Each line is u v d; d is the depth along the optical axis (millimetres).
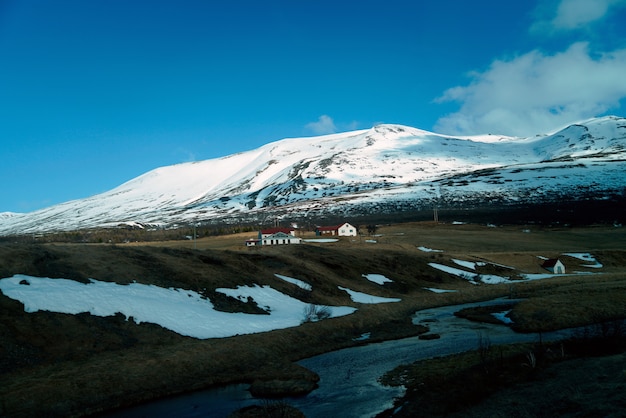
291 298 53781
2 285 35000
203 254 59188
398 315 54844
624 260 103125
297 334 41031
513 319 47344
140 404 26047
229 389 28547
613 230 141375
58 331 31875
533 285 74750
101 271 43875
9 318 31234
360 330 46375
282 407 24016
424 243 123500
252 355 34844
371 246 105312
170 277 48094
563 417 18109
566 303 48812
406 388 26578
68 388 25891
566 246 121500
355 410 23734
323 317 48219
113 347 32344
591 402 18859
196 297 45438
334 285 64125
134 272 46156
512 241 129375
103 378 27625
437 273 84125
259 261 66375
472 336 41031
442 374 28016
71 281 39656
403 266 84062
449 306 62875
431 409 22312
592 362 25094
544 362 26766
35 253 42906
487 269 93438
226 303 46531
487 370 26609
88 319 34500
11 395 24156
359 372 31109
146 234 178125
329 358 35844
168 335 35969
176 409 25094
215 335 37906
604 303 47531
